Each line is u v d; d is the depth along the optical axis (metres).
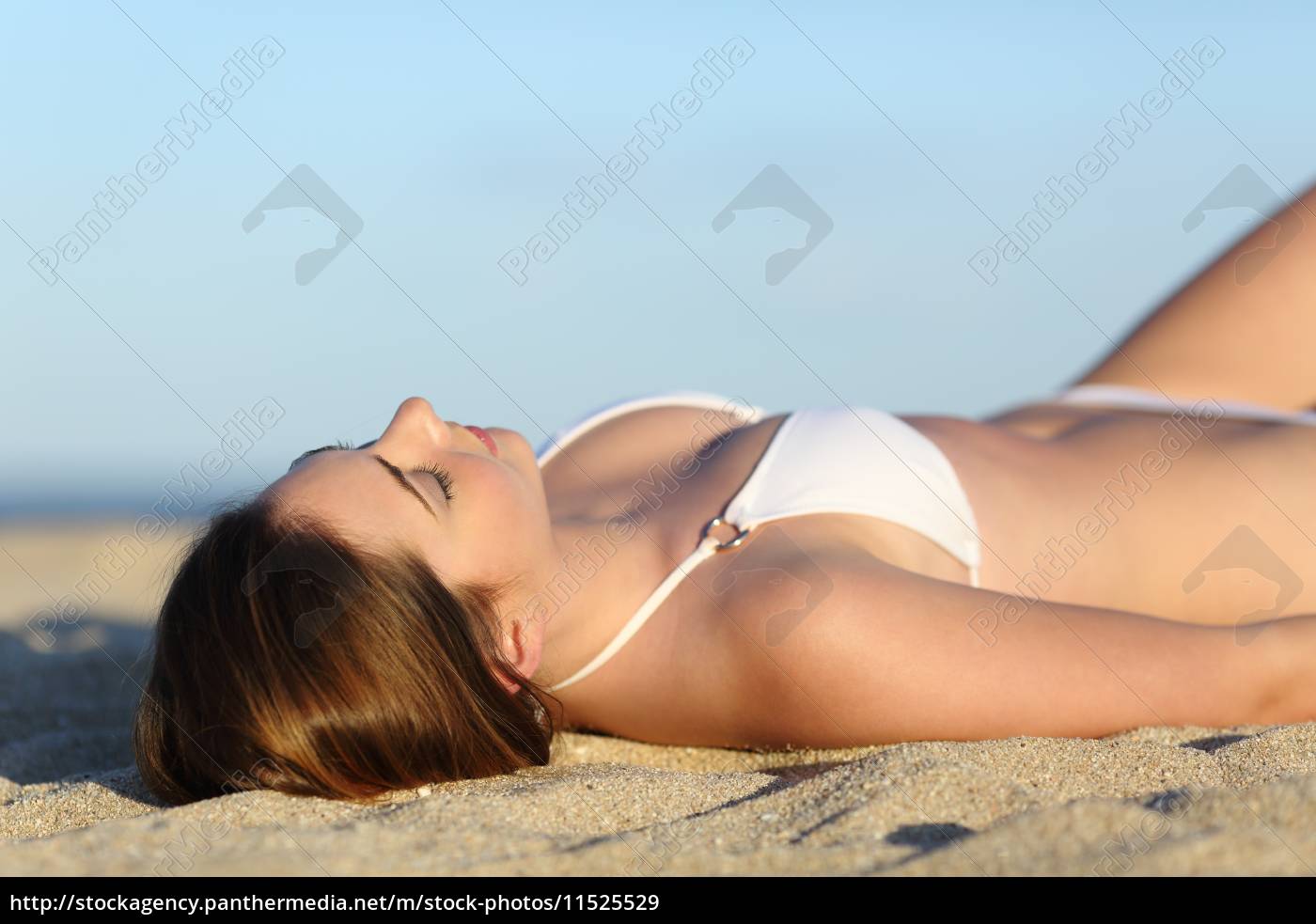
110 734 4.59
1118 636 3.37
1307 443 4.21
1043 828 2.19
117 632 6.92
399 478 3.18
